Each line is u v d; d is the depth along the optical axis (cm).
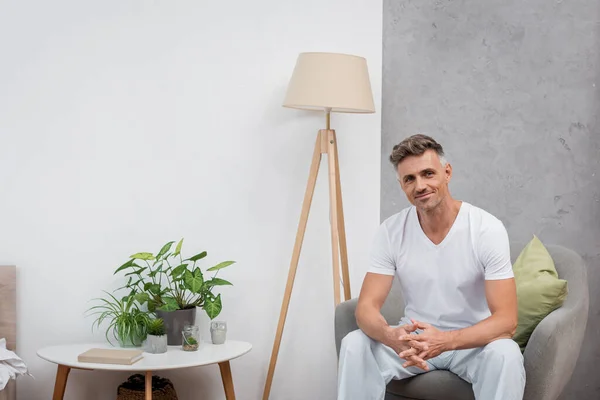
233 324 352
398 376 259
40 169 334
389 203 363
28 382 334
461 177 352
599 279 334
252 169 351
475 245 257
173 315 315
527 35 340
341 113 359
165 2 342
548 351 242
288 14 352
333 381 361
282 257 354
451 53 352
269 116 352
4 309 325
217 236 349
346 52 358
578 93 334
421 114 358
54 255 336
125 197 341
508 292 251
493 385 237
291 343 358
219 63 347
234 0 347
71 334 337
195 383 347
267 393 343
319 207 359
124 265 318
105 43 337
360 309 266
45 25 333
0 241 333
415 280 267
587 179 334
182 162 345
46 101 334
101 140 338
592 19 331
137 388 315
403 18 358
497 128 346
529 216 342
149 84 341
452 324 264
